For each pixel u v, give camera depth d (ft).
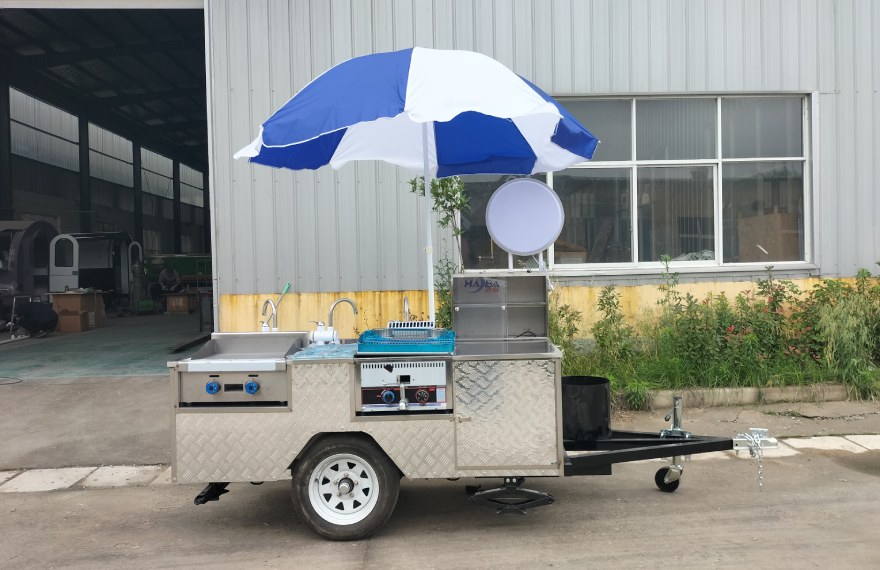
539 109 12.19
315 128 11.94
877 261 26.21
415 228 24.82
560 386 12.16
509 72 13.09
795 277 26.05
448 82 12.09
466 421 12.09
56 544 12.44
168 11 51.21
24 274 48.37
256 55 24.47
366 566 11.14
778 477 15.34
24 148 69.46
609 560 11.17
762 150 26.30
